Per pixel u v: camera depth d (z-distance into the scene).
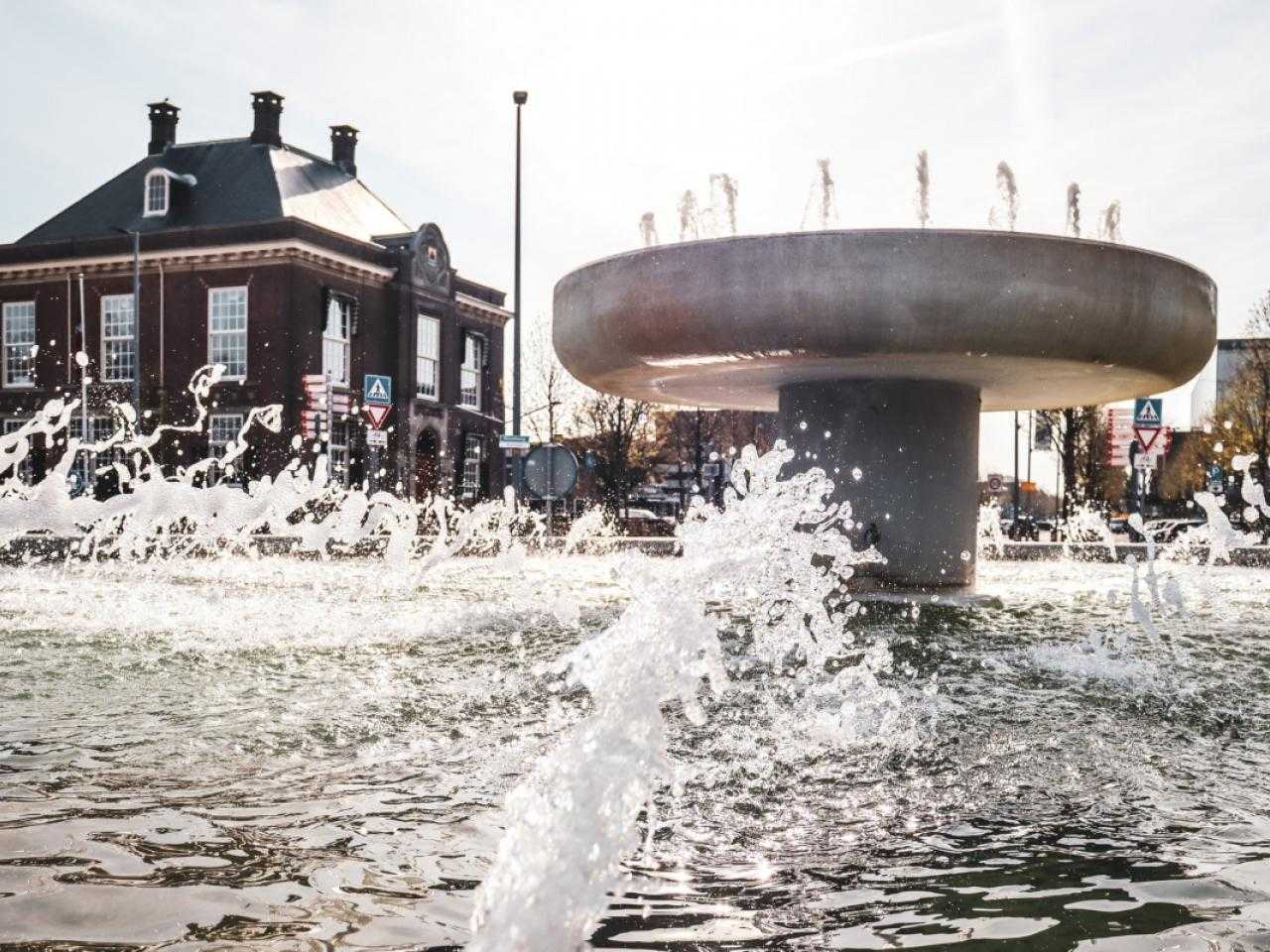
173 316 31.56
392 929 1.95
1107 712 4.16
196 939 1.89
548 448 15.46
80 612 7.36
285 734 3.61
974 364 7.70
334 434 32.38
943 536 8.61
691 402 11.09
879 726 3.81
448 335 36.50
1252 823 2.72
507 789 2.92
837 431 8.60
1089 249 7.29
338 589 9.50
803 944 1.93
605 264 8.06
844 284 7.15
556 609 7.73
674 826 2.63
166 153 35.41
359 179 38.28
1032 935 1.99
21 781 2.97
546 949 1.46
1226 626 7.26
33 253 32.69
